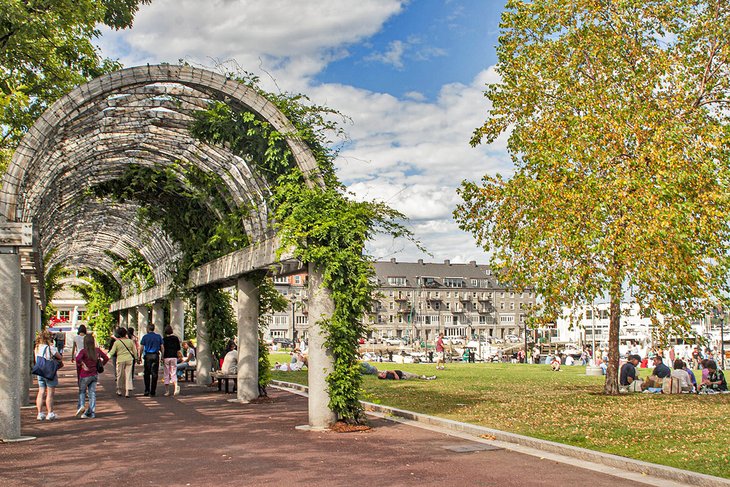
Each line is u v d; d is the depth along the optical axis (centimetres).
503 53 1877
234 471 814
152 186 1794
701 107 1733
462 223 1862
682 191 1519
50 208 1772
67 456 926
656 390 1869
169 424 1241
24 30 1534
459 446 989
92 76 1933
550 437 1041
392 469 826
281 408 1509
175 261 2178
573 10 1777
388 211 1198
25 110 1678
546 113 1781
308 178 1189
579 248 1570
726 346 6906
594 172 1576
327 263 1155
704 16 1734
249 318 1664
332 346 1165
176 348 1870
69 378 2625
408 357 5688
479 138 1944
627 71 1700
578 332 7975
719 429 1120
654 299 1602
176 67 1128
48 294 4006
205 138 1356
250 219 1534
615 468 843
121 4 1892
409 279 13625
